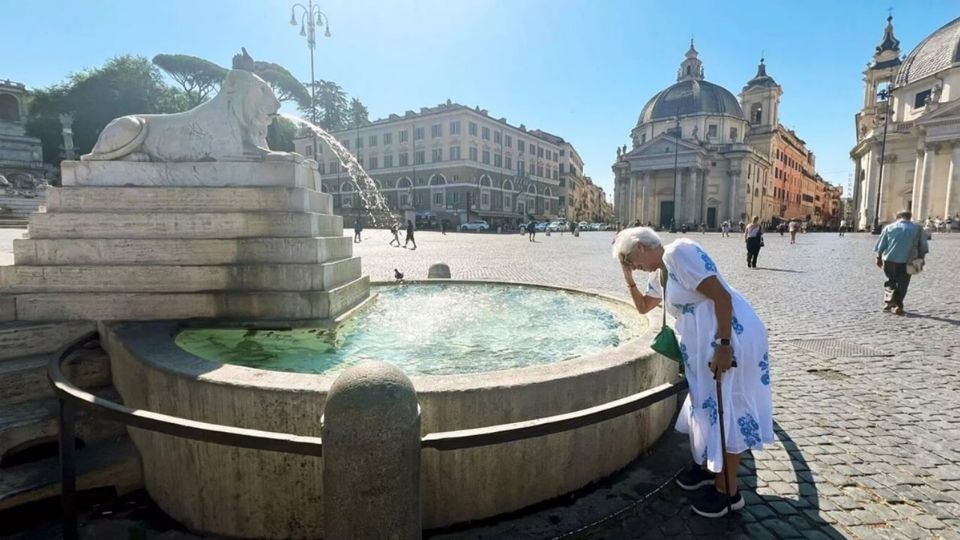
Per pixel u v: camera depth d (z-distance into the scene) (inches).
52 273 153.3
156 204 166.6
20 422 114.0
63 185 167.5
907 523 94.8
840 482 109.4
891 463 117.7
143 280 156.8
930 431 135.0
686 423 107.1
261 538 93.0
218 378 94.1
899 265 294.0
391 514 66.5
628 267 108.3
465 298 239.6
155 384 102.7
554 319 198.7
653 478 106.3
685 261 91.7
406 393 68.6
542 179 2947.8
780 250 906.7
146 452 108.2
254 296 159.8
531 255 741.3
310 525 90.6
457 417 90.4
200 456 94.7
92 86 1744.6
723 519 95.4
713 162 2410.2
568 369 102.0
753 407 93.0
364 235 1385.3
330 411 66.4
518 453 94.2
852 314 299.0
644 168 2506.2
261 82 179.3
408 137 2358.5
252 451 90.4
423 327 183.5
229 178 173.3
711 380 92.5
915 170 1779.0
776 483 109.0
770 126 2797.7
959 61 1695.4
